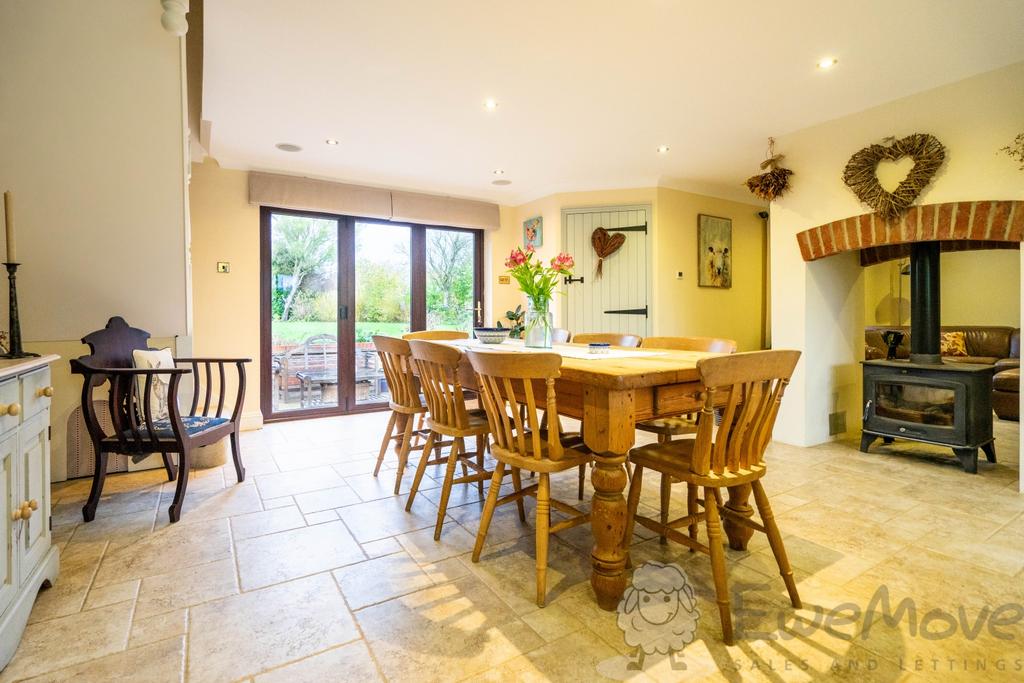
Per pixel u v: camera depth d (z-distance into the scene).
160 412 2.62
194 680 1.26
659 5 2.14
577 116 3.34
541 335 2.48
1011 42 2.43
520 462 1.71
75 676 1.26
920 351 3.26
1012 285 5.62
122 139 2.53
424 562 1.88
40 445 1.59
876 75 2.76
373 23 2.27
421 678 1.27
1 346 2.20
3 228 2.35
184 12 2.22
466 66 2.66
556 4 2.13
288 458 3.29
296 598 1.63
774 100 3.08
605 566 1.56
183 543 2.01
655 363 1.78
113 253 2.58
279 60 2.60
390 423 2.88
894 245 3.71
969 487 2.69
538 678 1.27
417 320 5.22
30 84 2.35
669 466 1.60
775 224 3.69
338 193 4.59
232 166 4.19
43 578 1.56
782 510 2.37
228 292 4.19
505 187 5.14
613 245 4.91
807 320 3.52
